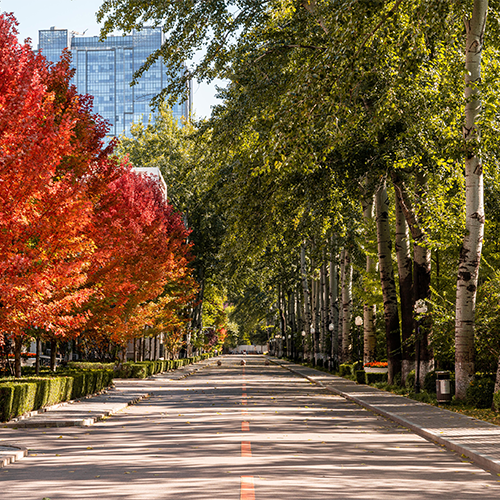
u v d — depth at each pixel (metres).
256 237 26.72
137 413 21.72
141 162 77.88
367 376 35.59
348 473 10.52
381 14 14.94
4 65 16.27
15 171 15.70
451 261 30.06
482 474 10.62
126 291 27.33
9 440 15.05
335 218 27.84
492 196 25.75
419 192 26.11
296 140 14.99
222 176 33.03
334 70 14.27
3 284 16.08
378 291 36.47
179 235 48.69
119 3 24.27
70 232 17.78
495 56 22.77
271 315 97.69
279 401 26.14
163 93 25.06
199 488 9.22
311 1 23.69
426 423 16.91
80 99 24.27
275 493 8.86
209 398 27.98
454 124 22.47
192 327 78.12
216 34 24.19
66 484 9.71
